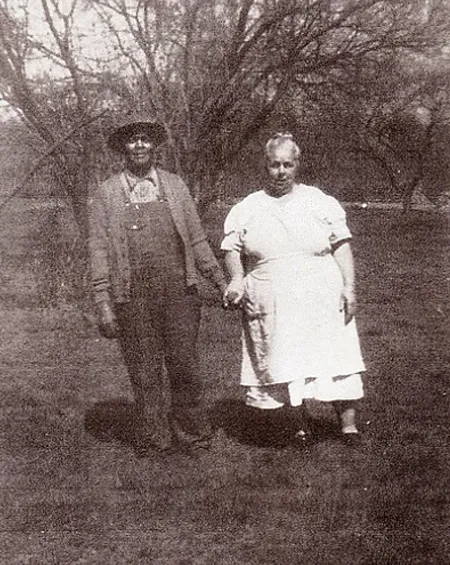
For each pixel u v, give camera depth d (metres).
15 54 8.34
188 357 4.02
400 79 10.60
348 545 3.06
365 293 8.64
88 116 8.38
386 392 5.04
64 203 8.49
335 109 10.59
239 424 4.43
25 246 8.37
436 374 5.46
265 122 9.54
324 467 3.81
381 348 6.23
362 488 3.56
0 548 3.07
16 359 5.81
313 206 4.08
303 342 4.00
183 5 8.70
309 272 4.03
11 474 3.77
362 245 11.83
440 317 7.33
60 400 4.92
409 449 4.03
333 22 9.59
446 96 10.83
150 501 3.45
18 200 8.41
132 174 3.96
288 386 4.04
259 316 4.07
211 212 9.53
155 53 8.66
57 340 6.31
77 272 7.83
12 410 4.72
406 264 10.38
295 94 10.20
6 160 8.42
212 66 9.15
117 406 4.84
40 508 3.40
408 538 3.11
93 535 3.17
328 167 11.42
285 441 4.16
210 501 3.43
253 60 9.43
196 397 4.07
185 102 8.95
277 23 9.34
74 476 3.74
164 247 3.92
